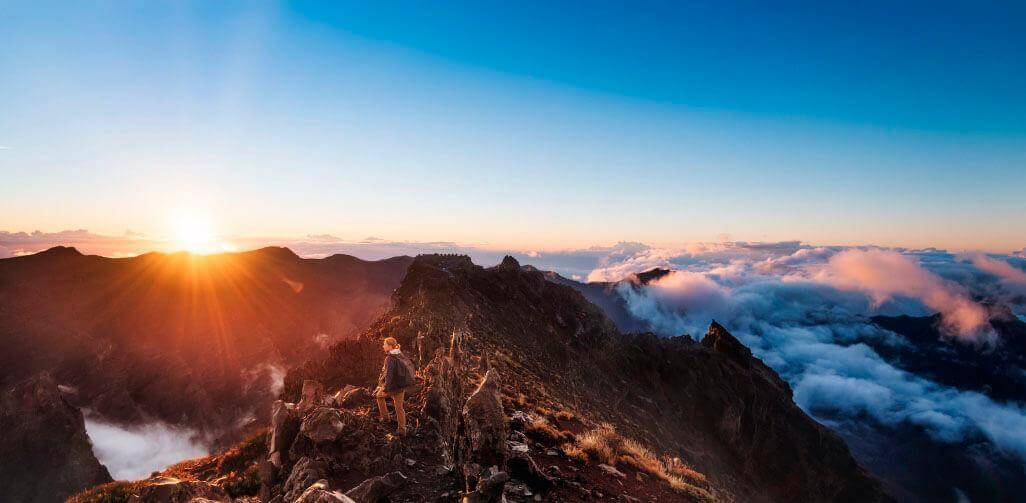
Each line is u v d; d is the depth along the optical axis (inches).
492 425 311.1
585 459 436.5
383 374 450.9
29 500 2632.9
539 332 2217.0
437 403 486.9
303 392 454.3
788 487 2469.2
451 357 623.2
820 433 2874.0
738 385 2893.7
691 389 2623.0
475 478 283.3
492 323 1893.5
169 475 478.6
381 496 322.3
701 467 1576.0
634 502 366.0
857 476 2716.5
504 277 2664.9
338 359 958.4
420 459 397.7
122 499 409.4
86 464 2950.3
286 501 318.3
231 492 406.0
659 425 1867.6
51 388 3063.5
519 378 991.6
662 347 2925.7
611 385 2116.1
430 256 2662.4
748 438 2623.0
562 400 1013.8
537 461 406.3
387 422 466.9
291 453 374.0
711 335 3570.4
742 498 1533.0
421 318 1289.4
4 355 4938.5
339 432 371.2
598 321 2923.2
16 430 2810.0
